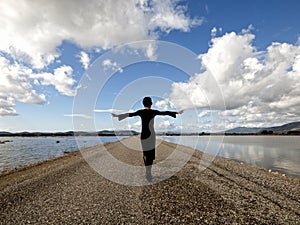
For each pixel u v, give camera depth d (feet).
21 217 16.56
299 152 96.48
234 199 20.54
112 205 18.83
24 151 107.86
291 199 21.31
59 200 20.40
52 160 62.28
